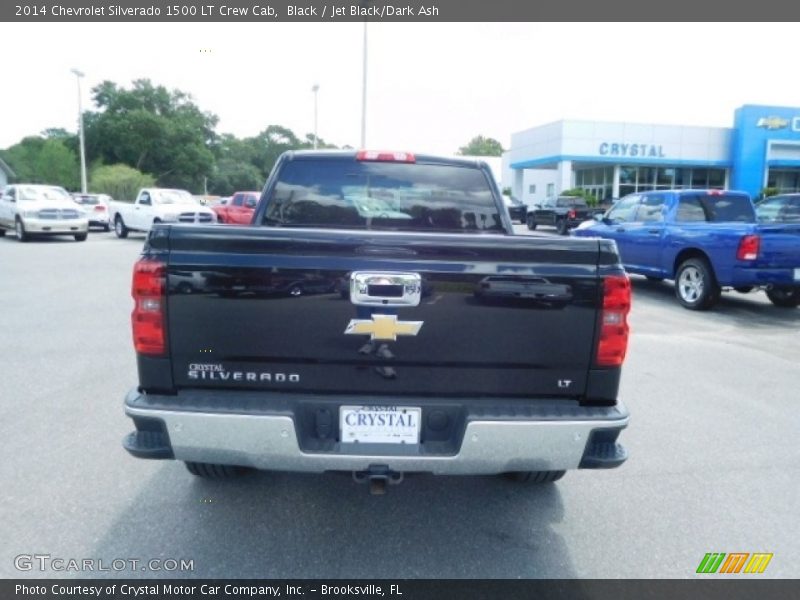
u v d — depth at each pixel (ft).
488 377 8.60
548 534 10.27
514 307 8.45
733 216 34.12
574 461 8.48
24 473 11.91
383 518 10.64
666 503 11.38
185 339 8.39
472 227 14.66
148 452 8.41
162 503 10.91
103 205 84.02
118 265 44.83
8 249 56.80
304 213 14.51
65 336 23.07
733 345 24.17
